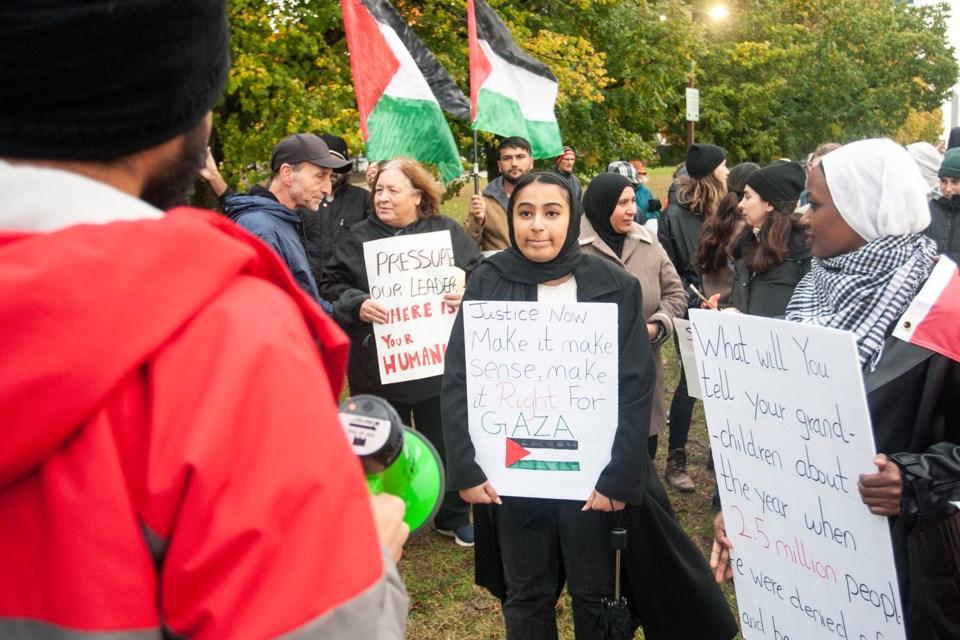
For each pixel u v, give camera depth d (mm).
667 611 2424
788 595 1869
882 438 1711
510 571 2443
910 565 1698
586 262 2395
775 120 20578
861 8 24078
